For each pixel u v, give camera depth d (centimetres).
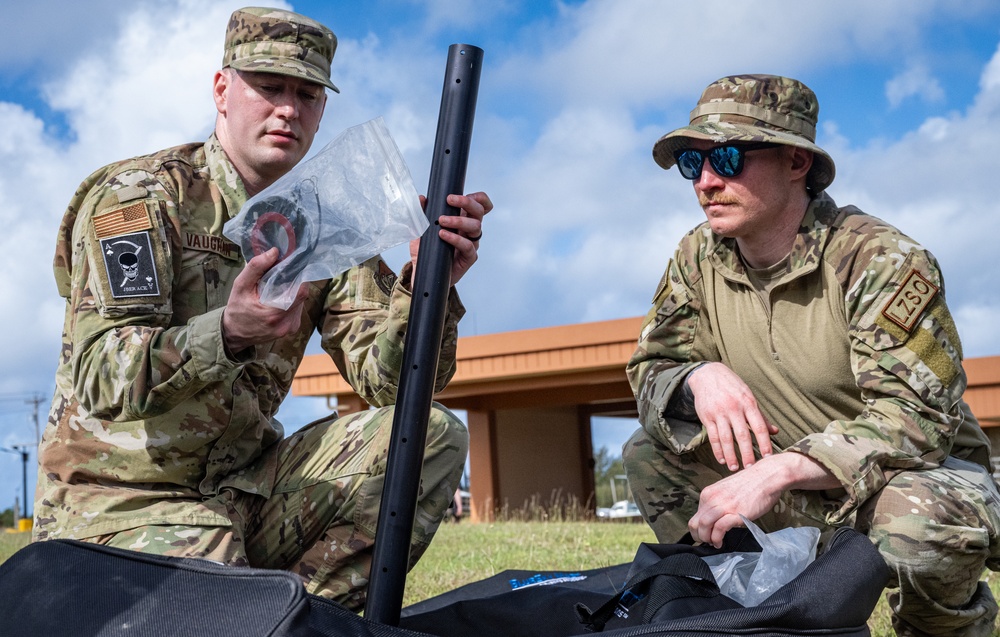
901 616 241
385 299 264
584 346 1309
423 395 182
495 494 1584
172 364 208
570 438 1773
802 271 253
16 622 156
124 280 220
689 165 259
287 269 192
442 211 190
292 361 261
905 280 239
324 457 249
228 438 241
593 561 511
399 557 176
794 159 255
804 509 257
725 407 239
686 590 179
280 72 240
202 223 244
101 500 232
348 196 187
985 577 409
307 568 242
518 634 208
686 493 273
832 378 256
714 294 272
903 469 232
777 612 158
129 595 153
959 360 240
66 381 239
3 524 4391
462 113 193
